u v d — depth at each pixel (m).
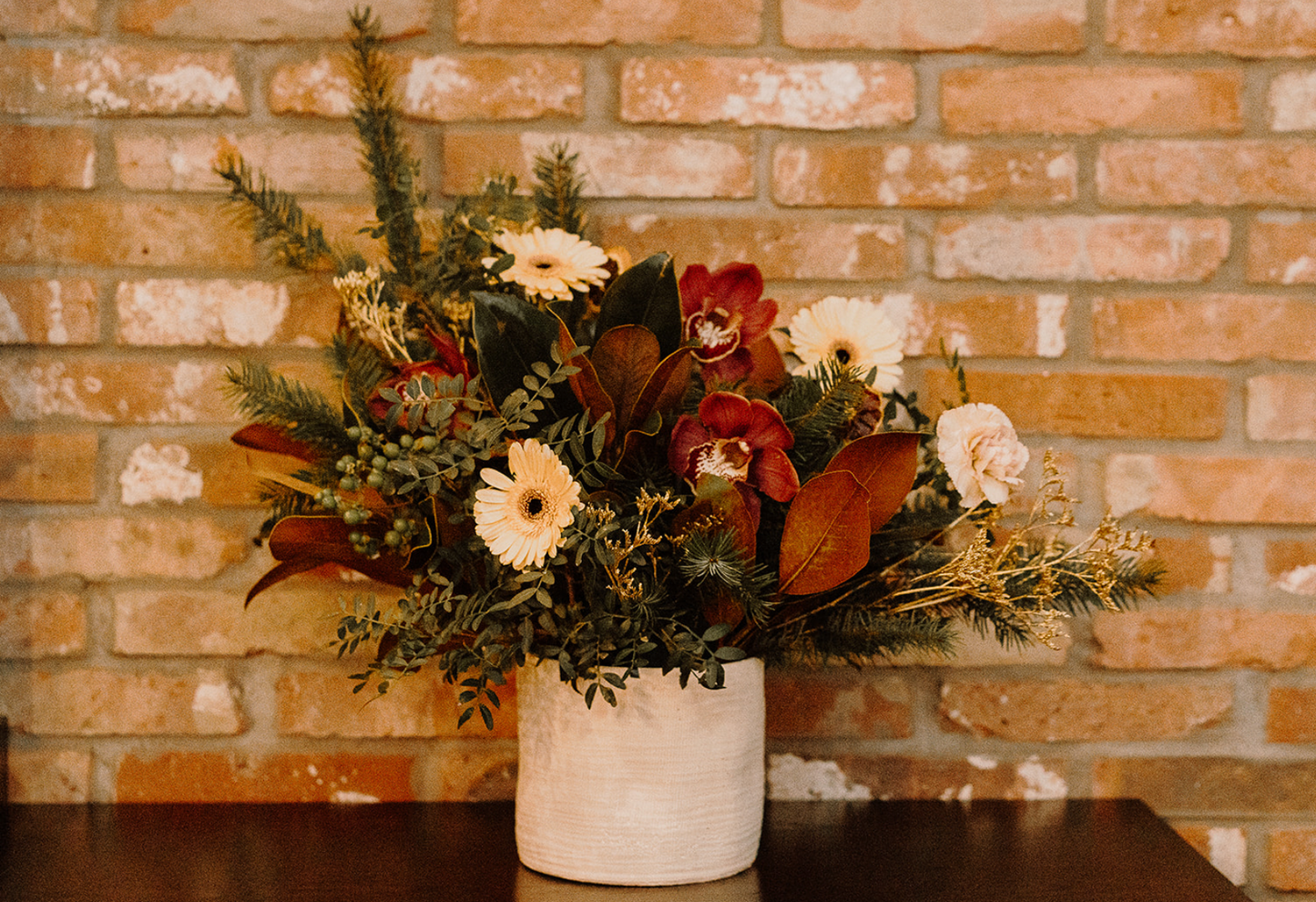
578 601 0.70
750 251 0.97
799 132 0.97
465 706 0.96
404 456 0.67
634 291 0.69
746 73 0.97
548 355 0.69
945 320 0.97
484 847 0.85
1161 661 0.97
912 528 0.74
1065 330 0.98
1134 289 0.98
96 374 0.96
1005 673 0.98
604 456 0.70
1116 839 0.87
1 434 0.95
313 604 0.96
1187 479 0.97
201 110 0.96
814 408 0.70
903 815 0.93
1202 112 0.98
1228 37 0.97
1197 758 0.97
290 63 0.96
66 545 0.95
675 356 0.66
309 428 0.75
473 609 0.66
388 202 0.87
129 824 0.90
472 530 0.70
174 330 0.96
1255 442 0.97
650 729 0.71
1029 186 0.98
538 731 0.74
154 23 0.95
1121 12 0.97
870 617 0.73
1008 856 0.83
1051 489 0.96
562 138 0.97
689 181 0.97
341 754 0.96
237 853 0.84
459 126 0.97
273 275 0.96
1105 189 0.98
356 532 0.69
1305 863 0.97
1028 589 0.75
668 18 0.97
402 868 0.80
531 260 0.74
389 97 0.91
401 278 0.85
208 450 0.96
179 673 0.96
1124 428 0.97
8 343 0.95
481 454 0.64
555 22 0.97
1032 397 0.97
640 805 0.71
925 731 0.98
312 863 0.81
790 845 0.85
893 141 0.98
